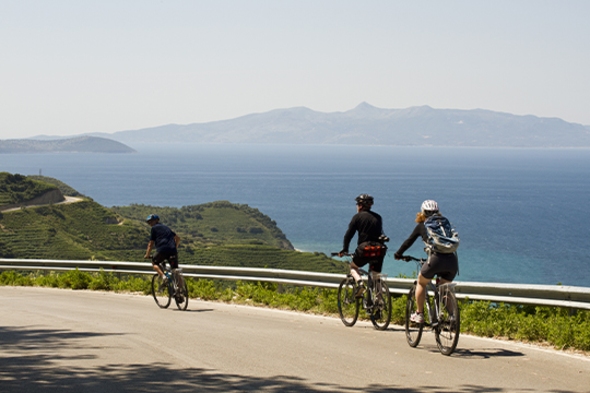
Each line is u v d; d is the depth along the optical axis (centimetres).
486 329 934
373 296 988
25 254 8931
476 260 10250
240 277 1539
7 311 1238
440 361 747
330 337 913
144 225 11781
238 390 599
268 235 15012
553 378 662
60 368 695
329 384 627
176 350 804
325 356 771
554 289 977
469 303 1079
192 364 720
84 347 825
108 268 1895
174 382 630
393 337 922
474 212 19412
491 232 14475
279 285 1466
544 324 895
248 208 17725
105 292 1673
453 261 790
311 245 13862
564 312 1008
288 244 13575
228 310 1262
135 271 1836
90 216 11338
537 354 791
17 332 960
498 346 847
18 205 11462
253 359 750
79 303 1399
